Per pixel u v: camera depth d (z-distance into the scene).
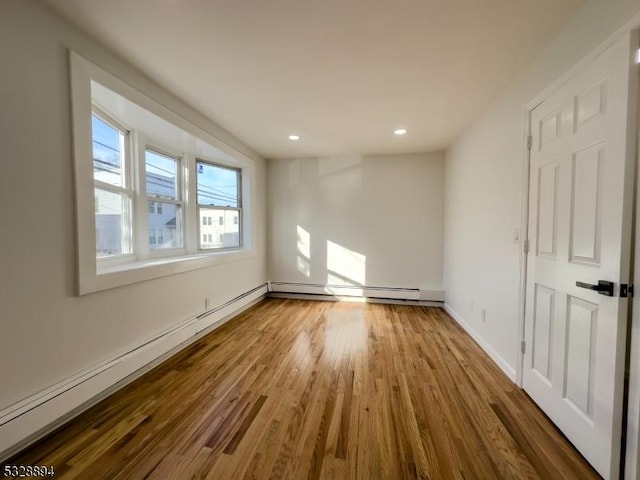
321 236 4.50
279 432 1.55
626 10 1.17
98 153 2.26
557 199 1.60
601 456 1.28
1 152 1.31
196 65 2.01
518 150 2.05
